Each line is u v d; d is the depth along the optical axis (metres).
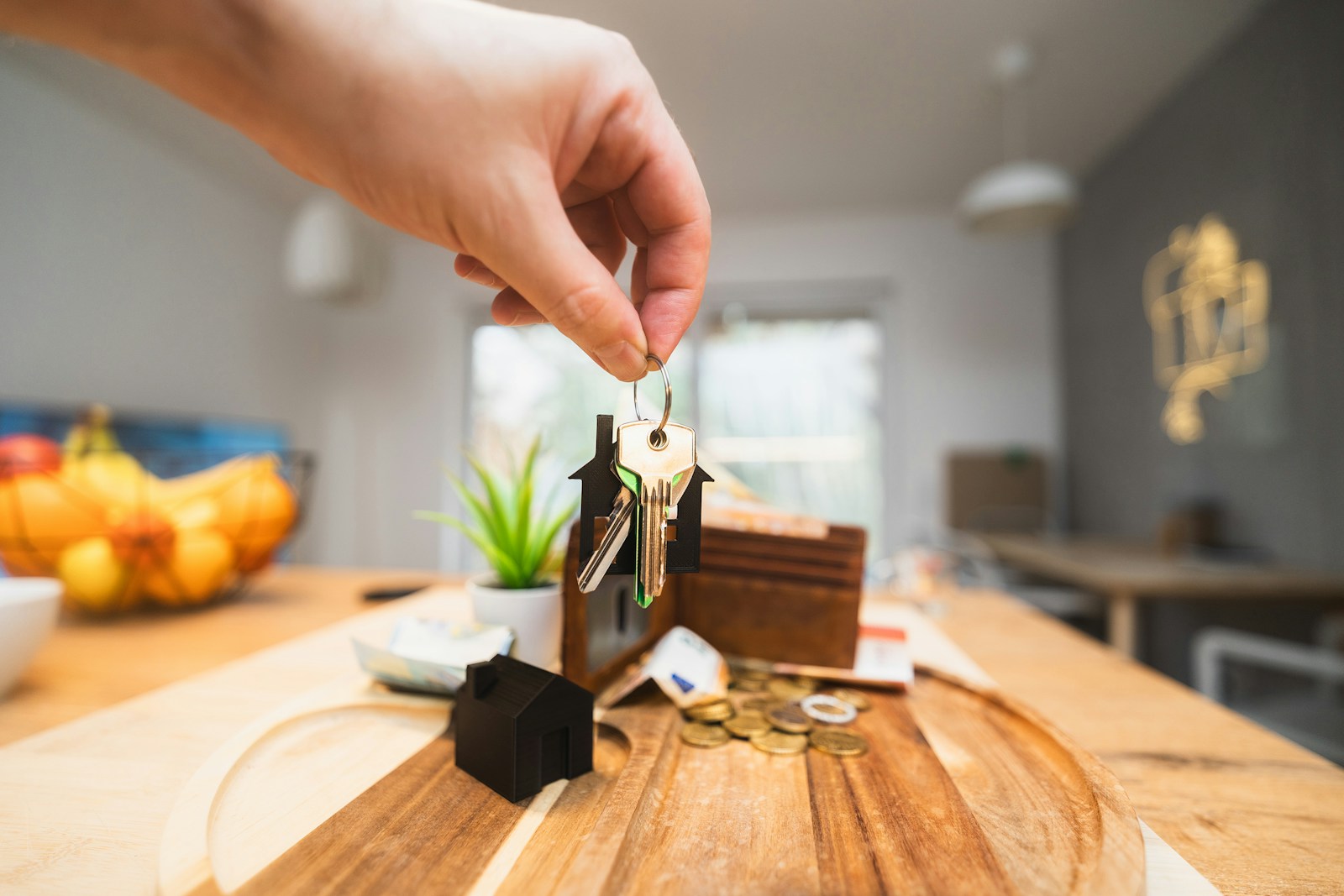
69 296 2.11
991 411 3.02
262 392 2.95
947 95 2.13
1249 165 1.75
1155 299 2.21
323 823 0.34
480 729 0.38
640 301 0.41
